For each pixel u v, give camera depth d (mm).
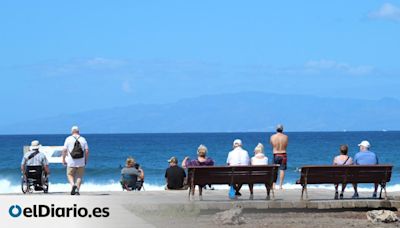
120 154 95938
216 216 18031
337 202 20094
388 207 20328
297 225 17641
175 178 25688
